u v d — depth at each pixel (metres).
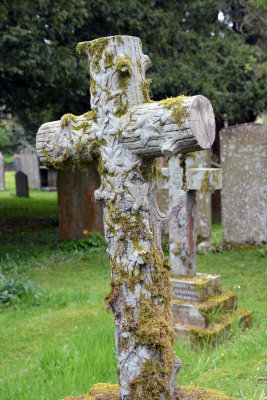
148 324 2.34
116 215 2.38
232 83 11.44
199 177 5.00
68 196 9.27
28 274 7.42
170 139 2.17
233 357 4.12
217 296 5.11
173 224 5.16
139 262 2.33
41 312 5.61
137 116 2.29
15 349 4.46
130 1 9.12
